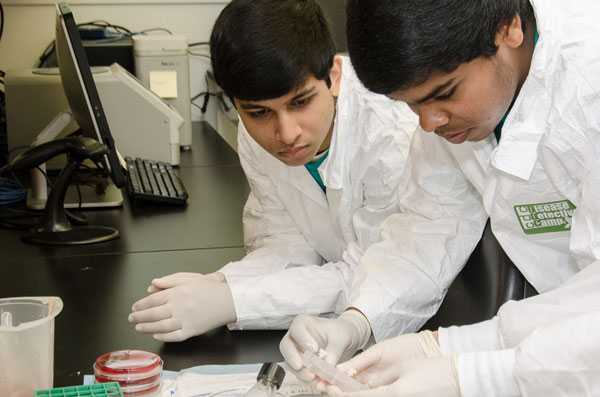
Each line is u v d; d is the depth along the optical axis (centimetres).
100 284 156
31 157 188
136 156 258
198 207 217
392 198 155
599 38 117
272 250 165
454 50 102
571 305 113
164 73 289
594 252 119
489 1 103
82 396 99
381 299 134
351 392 108
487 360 103
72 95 204
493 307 140
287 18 131
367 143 152
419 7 100
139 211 212
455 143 126
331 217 167
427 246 143
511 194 134
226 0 325
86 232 187
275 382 111
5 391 100
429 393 104
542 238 138
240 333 134
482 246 149
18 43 312
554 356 99
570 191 127
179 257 174
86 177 222
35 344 100
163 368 120
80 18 318
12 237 187
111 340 129
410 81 103
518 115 121
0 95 268
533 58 116
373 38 102
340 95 151
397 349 120
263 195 176
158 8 322
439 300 142
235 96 133
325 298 139
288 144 137
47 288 153
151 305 131
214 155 281
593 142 118
